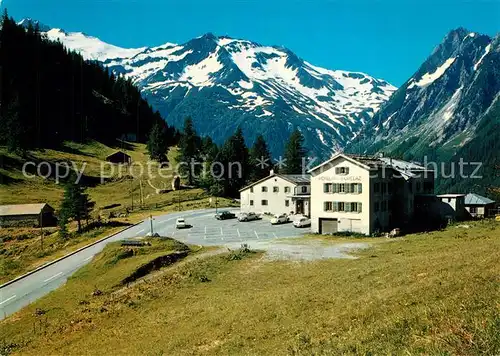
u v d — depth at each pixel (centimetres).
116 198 12462
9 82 17275
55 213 9812
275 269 4897
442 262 3522
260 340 2405
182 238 7344
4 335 3697
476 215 8600
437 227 7569
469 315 1853
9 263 6562
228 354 2256
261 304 3181
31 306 4484
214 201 12138
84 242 7488
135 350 2647
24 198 11144
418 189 8456
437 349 1551
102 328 3431
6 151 13700
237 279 4556
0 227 9288
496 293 2148
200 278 4656
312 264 5019
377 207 7381
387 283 3166
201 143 16688
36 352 3075
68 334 3447
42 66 19162
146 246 6275
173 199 12306
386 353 1664
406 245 5750
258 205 10150
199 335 2716
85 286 5006
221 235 7575
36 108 17388
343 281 3603
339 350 1847
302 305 2952
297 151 15438
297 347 2066
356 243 6425
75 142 17550
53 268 6016
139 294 4309
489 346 1499
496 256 3212
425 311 2073
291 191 9775
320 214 7556
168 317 3350
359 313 2427
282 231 7900
